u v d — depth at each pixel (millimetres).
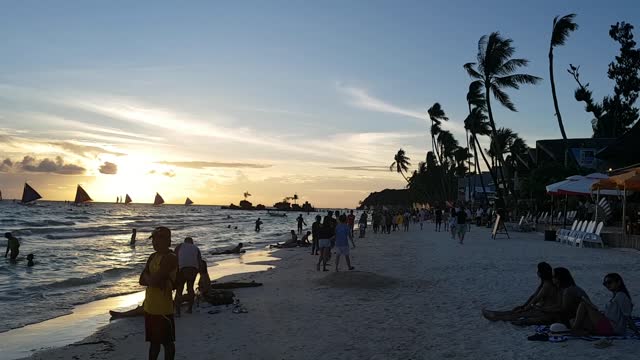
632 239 20531
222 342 8469
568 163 41781
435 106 86500
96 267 23312
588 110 58625
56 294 15539
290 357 7477
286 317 10117
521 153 70688
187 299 10930
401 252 23031
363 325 9203
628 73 56625
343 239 16797
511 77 43656
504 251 21406
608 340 7148
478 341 7809
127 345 8781
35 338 10094
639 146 31891
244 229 66125
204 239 44594
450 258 19453
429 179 112812
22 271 21922
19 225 64188
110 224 72312
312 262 21203
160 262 6242
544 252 20516
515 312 9062
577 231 23688
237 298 12500
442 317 9562
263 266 21922
